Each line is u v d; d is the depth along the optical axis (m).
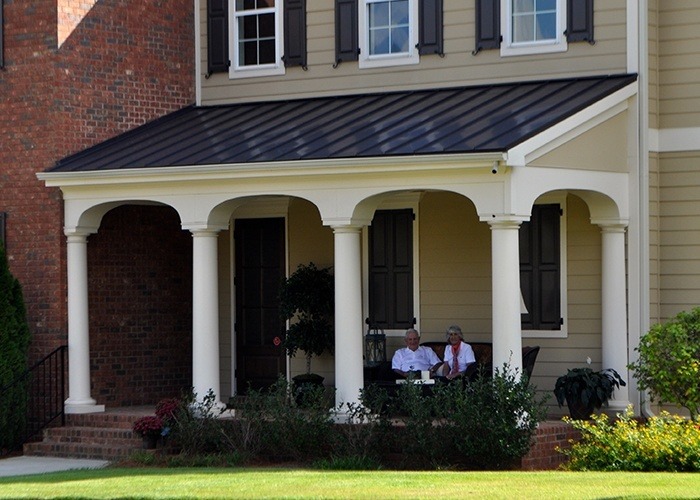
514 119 25.95
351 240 26.14
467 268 29.41
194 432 26.30
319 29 31.31
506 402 23.81
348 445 24.91
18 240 30.28
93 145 30.52
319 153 26.19
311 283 30.50
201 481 21.56
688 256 28.00
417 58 30.12
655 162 28.12
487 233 29.19
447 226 29.62
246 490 20.23
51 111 29.98
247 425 25.84
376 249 30.34
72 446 27.97
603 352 27.39
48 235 29.89
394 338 30.12
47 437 28.80
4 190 30.50
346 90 30.95
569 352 28.14
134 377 31.34
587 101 26.20
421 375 26.64
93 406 29.38
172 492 20.23
